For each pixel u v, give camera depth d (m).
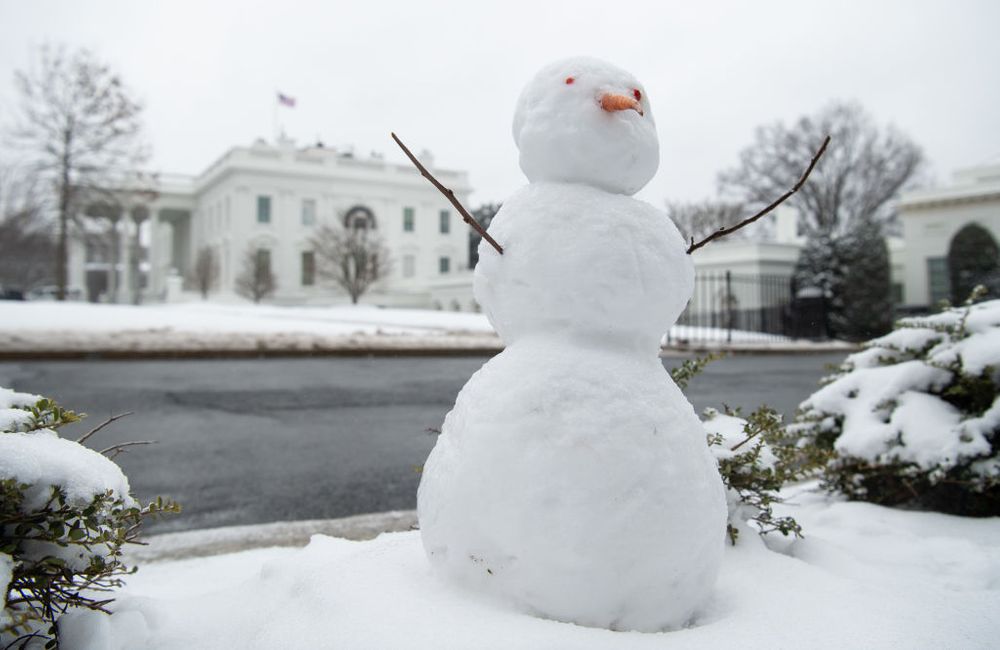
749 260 28.64
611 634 1.54
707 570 1.76
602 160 1.88
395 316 28.11
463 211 1.92
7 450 1.58
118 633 1.86
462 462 1.75
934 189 31.72
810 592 1.97
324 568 1.95
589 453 1.64
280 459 5.71
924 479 3.45
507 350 1.90
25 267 61.50
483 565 1.72
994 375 3.39
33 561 1.65
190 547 3.34
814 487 4.10
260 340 14.16
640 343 1.88
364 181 53.25
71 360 12.01
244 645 1.81
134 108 31.19
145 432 6.66
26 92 29.25
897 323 4.02
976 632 1.70
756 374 13.36
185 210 59.97
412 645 1.47
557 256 1.79
